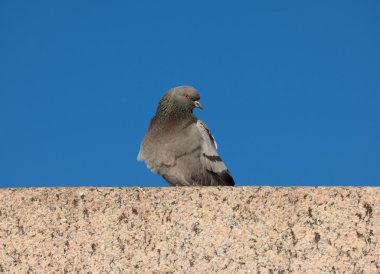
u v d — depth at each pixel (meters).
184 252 8.02
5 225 8.27
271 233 7.94
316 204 7.95
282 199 8.01
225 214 8.05
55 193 8.31
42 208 8.28
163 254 8.03
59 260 8.13
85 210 8.24
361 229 7.84
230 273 7.90
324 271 7.79
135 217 8.17
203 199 8.12
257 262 7.89
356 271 7.74
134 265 8.04
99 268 8.08
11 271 8.15
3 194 8.34
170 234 8.08
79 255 8.12
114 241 8.12
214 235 8.02
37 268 8.13
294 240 7.89
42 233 8.22
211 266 7.95
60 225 8.23
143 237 8.11
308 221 7.92
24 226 8.26
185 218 8.10
